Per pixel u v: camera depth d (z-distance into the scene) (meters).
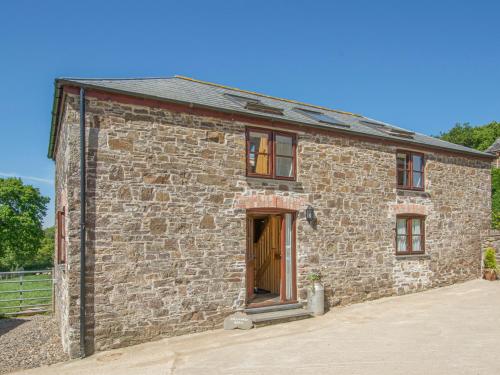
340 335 7.70
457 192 13.44
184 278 8.02
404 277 11.73
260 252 11.40
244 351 6.86
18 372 6.36
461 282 13.34
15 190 26.80
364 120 14.31
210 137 8.53
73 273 6.94
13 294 15.52
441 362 5.96
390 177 11.55
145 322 7.54
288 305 9.34
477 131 41.34
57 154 10.84
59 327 9.48
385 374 5.57
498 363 5.86
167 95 8.27
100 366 6.38
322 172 10.15
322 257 10.01
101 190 7.29
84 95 7.22
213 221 8.44
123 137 7.56
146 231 7.66
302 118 10.37
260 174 9.20
